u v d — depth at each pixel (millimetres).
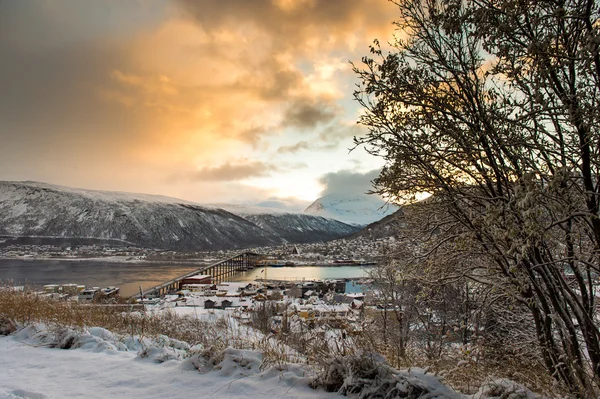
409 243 6512
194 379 5148
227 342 7270
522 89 4676
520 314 6488
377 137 5285
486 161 4871
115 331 9102
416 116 5105
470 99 5031
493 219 4016
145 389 4902
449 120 4957
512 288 5230
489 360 6055
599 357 4703
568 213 4219
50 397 4629
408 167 5410
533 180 3947
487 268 5496
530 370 5543
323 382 4711
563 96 4484
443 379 4730
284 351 6164
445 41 5160
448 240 5684
